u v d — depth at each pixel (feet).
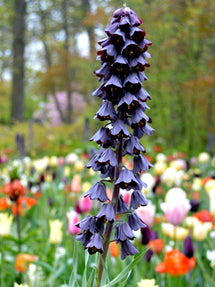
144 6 38.47
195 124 41.68
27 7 70.49
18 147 33.71
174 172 18.48
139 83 5.10
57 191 21.67
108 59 5.15
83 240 5.66
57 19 80.07
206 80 37.42
